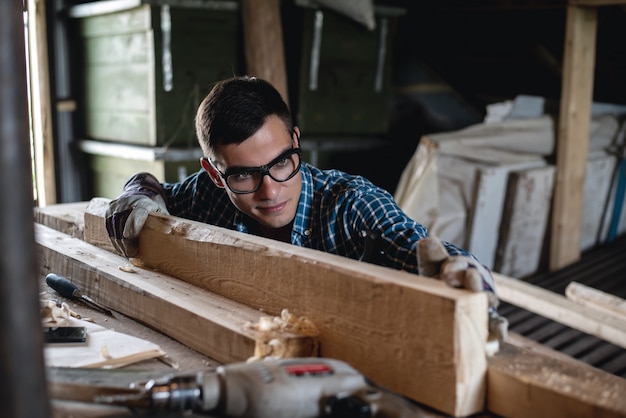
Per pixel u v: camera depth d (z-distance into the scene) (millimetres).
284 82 3969
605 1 3965
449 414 1142
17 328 708
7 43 684
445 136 4137
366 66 4410
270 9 3887
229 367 1084
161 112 3742
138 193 1933
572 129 4281
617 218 4973
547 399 1105
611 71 4867
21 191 704
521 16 4828
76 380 1101
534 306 3117
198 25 3756
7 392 712
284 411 1034
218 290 1586
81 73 4328
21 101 702
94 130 4285
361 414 1008
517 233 4273
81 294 1751
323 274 1314
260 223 1758
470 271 1162
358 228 1722
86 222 2045
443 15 5270
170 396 1016
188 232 1670
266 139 1606
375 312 1227
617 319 2896
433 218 4055
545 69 5047
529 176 4160
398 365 1202
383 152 4688
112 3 3801
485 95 5648
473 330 1137
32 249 720
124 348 1349
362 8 4121
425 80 5715
